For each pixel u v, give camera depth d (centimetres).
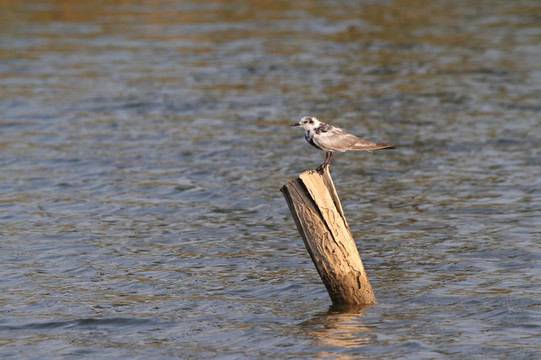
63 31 3903
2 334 1133
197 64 3244
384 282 1313
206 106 2641
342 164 2062
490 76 2983
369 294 1217
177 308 1219
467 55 3347
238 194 1823
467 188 1836
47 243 1518
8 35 3791
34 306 1230
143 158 2108
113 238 1548
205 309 1212
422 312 1184
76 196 1814
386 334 1105
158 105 2659
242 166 2039
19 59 3341
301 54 3394
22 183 1903
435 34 3778
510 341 1077
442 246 1481
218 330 1134
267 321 1162
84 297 1266
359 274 1198
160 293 1281
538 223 1593
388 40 3659
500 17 4228
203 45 3581
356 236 1547
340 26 3969
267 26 3984
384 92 2781
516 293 1250
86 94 2794
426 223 1612
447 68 3125
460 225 1595
